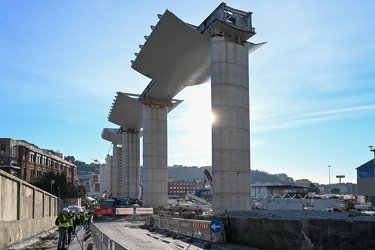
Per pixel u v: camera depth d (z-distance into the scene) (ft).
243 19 131.44
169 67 177.06
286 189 324.39
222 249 57.31
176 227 84.79
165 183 211.00
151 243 67.82
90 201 390.83
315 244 44.24
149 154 210.18
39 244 69.31
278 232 51.88
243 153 118.21
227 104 118.32
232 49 122.62
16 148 261.85
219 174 115.44
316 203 157.48
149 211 170.30
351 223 39.45
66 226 55.83
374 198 242.37
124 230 102.17
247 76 125.49
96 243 54.54
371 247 36.86
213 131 118.32
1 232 56.34
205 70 177.99
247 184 118.11
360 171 257.96
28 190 81.46
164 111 219.61
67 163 402.31
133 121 305.12
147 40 162.50
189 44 149.89
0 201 59.77
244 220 61.36
